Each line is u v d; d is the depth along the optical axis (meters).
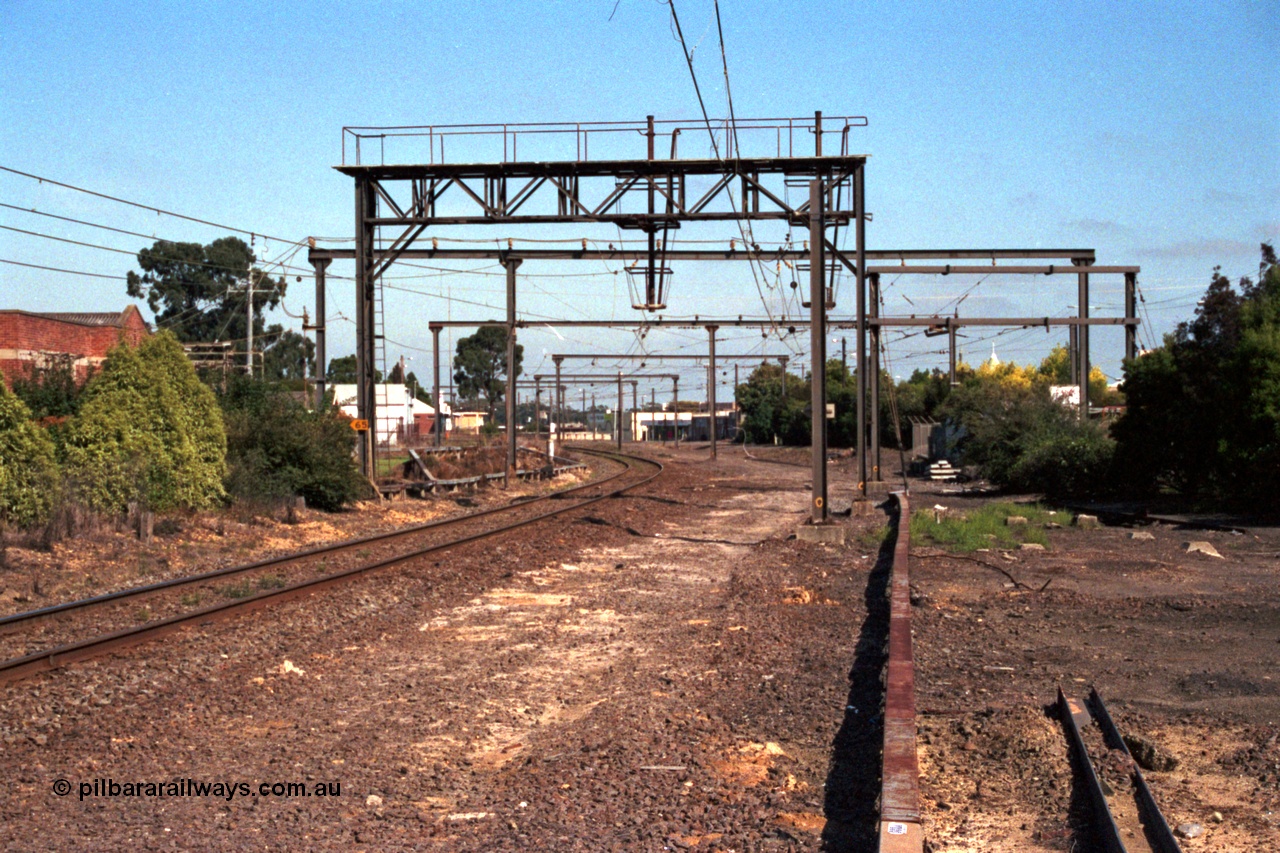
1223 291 29.19
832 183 23.42
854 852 5.20
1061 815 5.59
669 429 155.50
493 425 99.44
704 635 11.49
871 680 9.05
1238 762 6.48
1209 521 23.00
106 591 14.23
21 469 17.56
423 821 5.93
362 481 27.36
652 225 23.92
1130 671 9.10
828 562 18.41
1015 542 19.94
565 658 10.47
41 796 6.35
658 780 6.50
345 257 31.08
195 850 5.47
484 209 23.94
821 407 22.12
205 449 22.44
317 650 10.59
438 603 13.70
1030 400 39.06
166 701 8.52
